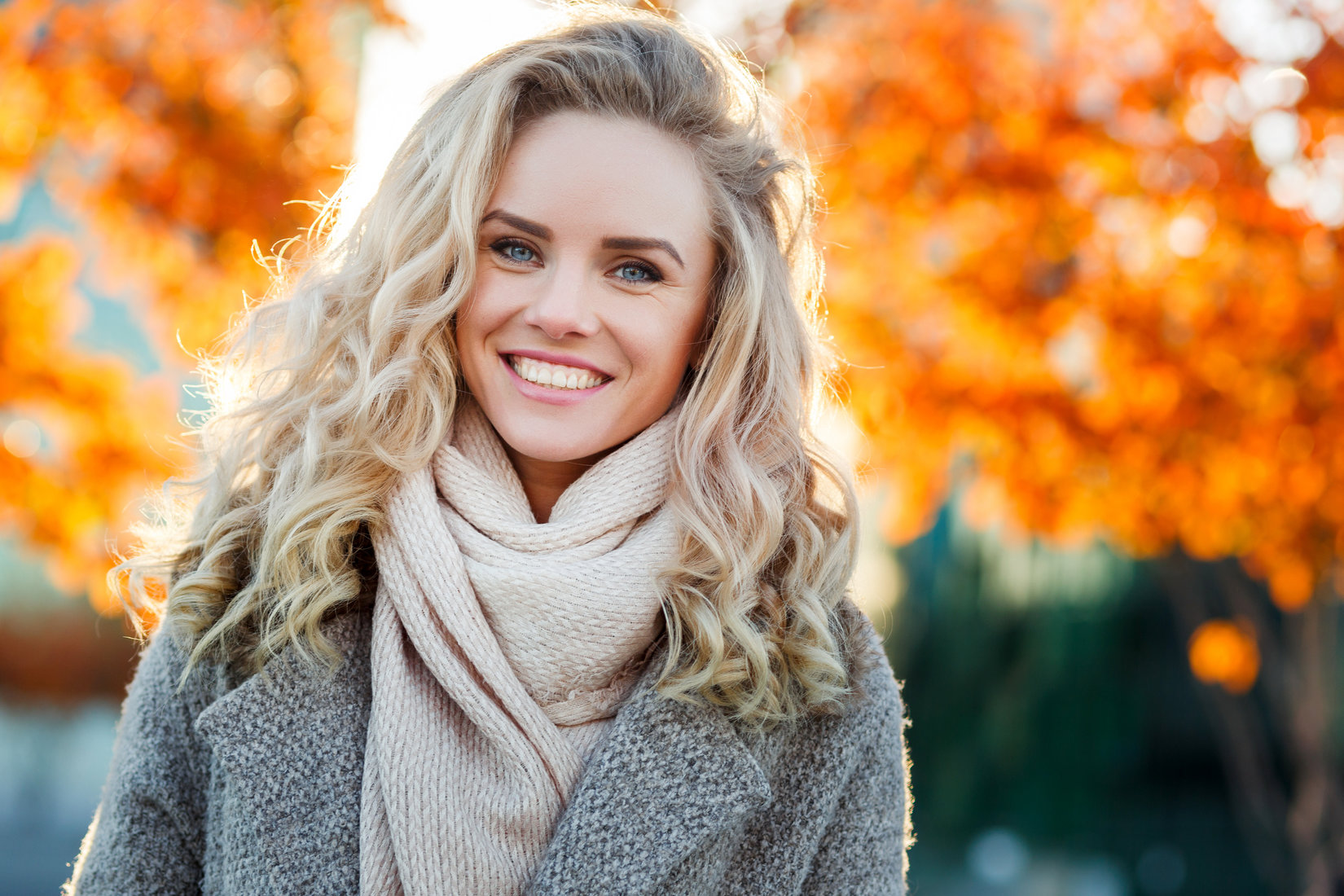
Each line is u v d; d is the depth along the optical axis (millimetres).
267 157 3836
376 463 1835
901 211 4004
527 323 1790
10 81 3736
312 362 1923
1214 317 3955
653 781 1739
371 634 1854
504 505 1867
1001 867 9461
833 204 3920
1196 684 8938
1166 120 3863
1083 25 4008
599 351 1804
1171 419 4043
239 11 3871
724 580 1814
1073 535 4527
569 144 1778
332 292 1959
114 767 1900
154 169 3799
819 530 1949
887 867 1955
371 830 1692
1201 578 7285
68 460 3863
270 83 3939
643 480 1876
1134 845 9648
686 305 1862
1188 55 3816
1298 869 6398
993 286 3979
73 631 10469
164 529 2045
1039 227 3920
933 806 9508
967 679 9359
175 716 1866
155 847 1827
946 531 9172
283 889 1690
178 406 4016
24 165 3836
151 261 3977
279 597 1796
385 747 1703
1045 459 4227
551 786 1732
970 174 3904
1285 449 4062
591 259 1790
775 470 1977
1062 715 9352
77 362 3951
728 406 1911
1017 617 9258
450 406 1880
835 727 1888
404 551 1795
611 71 1802
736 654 1808
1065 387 4133
